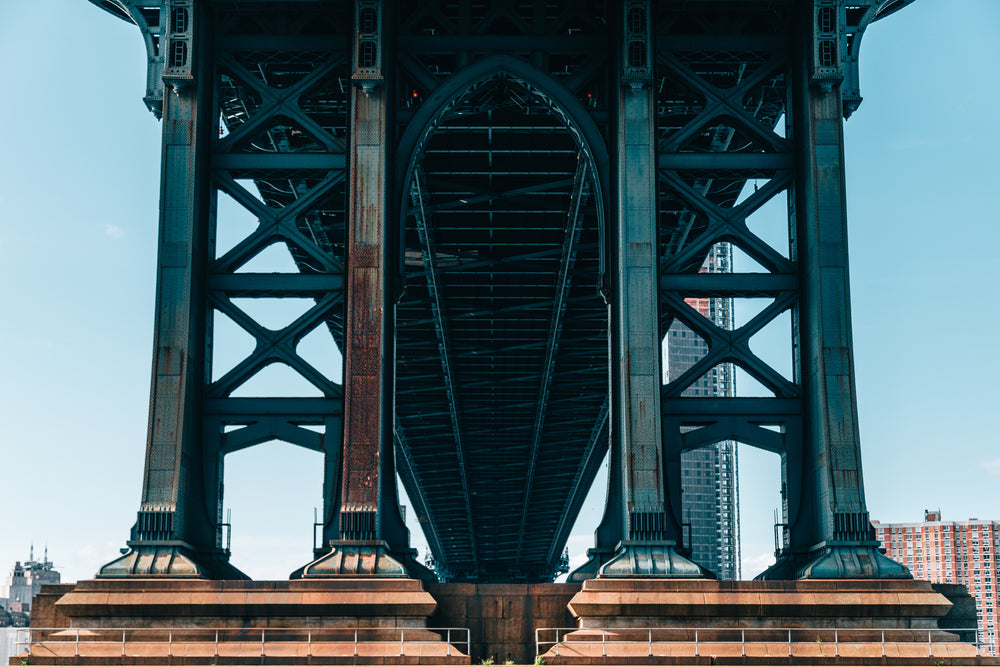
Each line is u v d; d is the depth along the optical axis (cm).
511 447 14050
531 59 6200
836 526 5462
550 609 5441
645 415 5547
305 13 6197
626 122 5816
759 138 6125
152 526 5397
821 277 5728
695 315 5959
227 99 7019
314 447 5725
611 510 5684
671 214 8531
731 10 6234
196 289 5747
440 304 10100
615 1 6044
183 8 5859
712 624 5194
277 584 5216
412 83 6500
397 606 5159
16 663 5091
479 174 8231
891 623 5231
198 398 5734
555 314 10188
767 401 5866
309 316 5875
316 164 5991
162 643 5097
